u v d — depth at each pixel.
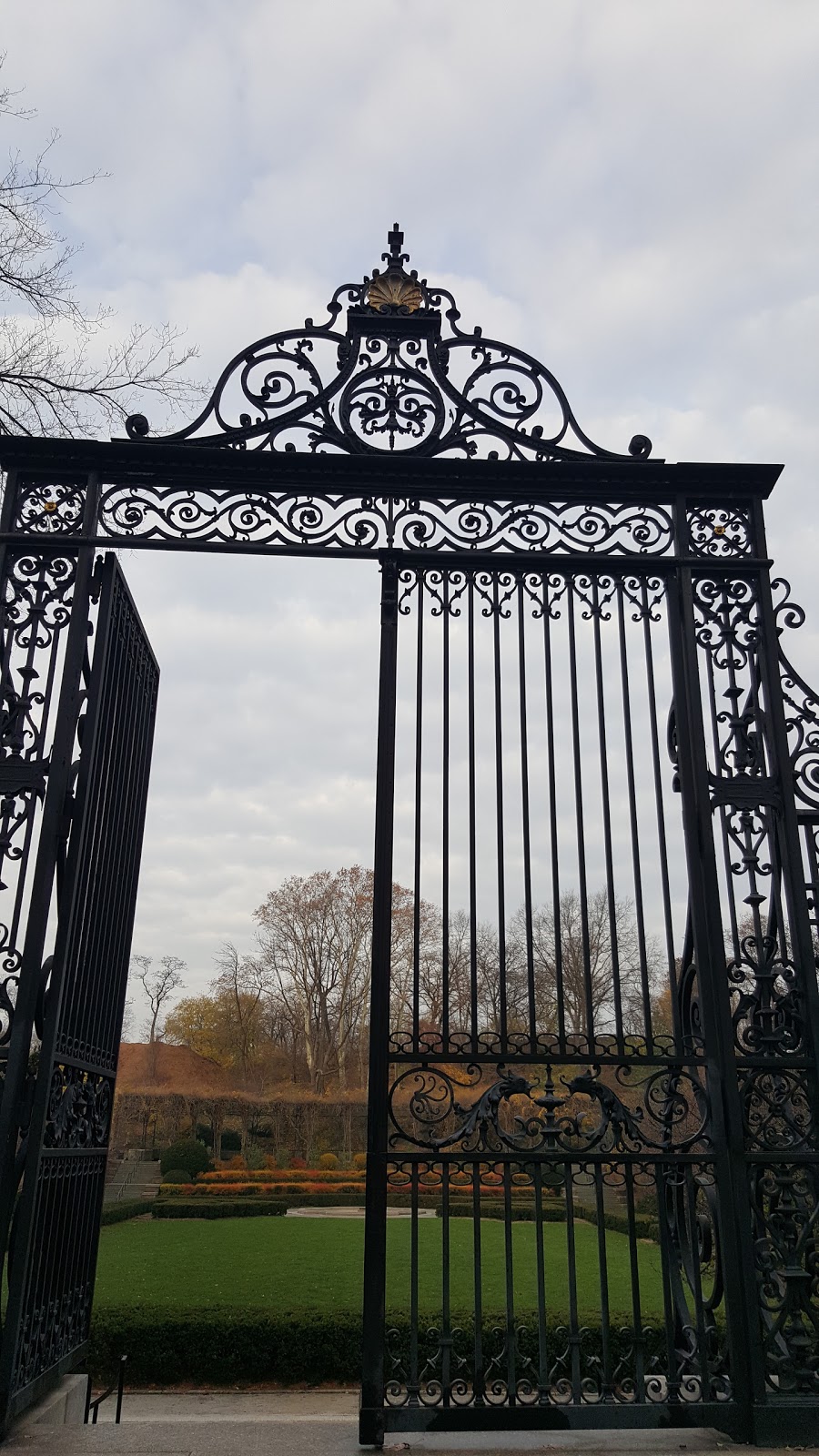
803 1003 4.32
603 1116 4.11
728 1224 4.01
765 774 4.64
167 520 4.78
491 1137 4.08
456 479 4.88
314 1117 32.22
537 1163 4.01
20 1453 3.51
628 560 4.87
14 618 4.60
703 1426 3.82
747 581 4.93
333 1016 34.88
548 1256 13.43
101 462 4.81
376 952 4.18
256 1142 32.69
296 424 4.92
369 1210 3.90
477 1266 3.90
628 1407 3.79
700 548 4.94
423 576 4.82
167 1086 35.72
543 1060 4.10
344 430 4.93
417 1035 4.12
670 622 4.92
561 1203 18.69
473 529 4.88
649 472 4.91
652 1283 11.02
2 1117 3.88
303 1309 9.47
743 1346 3.88
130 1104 34.16
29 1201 3.86
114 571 4.79
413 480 4.88
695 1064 4.18
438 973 11.92
